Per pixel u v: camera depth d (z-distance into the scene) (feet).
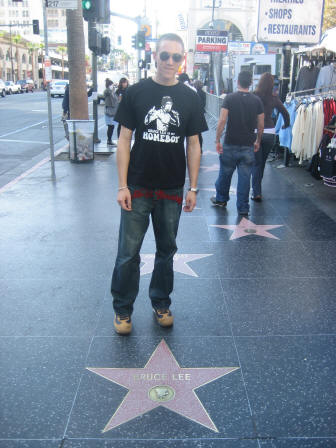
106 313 11.47
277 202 21.93
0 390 8.61
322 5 43.65
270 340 10.27
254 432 7.58
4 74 263.90
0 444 7.33
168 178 9.72
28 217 19.61
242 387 8.70
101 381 8.87
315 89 26.71
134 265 10.25
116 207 21.09
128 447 7.27
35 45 314.55
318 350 9.89
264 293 12.55
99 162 32.45
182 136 9.59
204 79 108.47
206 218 19.45
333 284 13.12
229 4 155.12
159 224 10.19
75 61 35.17
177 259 14.93
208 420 7.85
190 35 157.07
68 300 12.14
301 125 25.52
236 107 18.83
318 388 8.67
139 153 9.55
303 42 44.50
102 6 34.09
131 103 9.35
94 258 15.03
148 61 92.58
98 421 7.82
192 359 9.57
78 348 9.96
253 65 64.34
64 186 25.22
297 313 11.47
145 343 10.16
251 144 19.36
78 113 36.04
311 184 25.38
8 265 14.49
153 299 10.89
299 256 15.20
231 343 10.15
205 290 12.71
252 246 16.12
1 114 79.20
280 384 8.78
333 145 21.90
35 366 9.33
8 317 11.27
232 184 25.86
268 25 44.14
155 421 7.82
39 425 7.74
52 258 15.05
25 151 40.09
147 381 8.87
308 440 7.41
